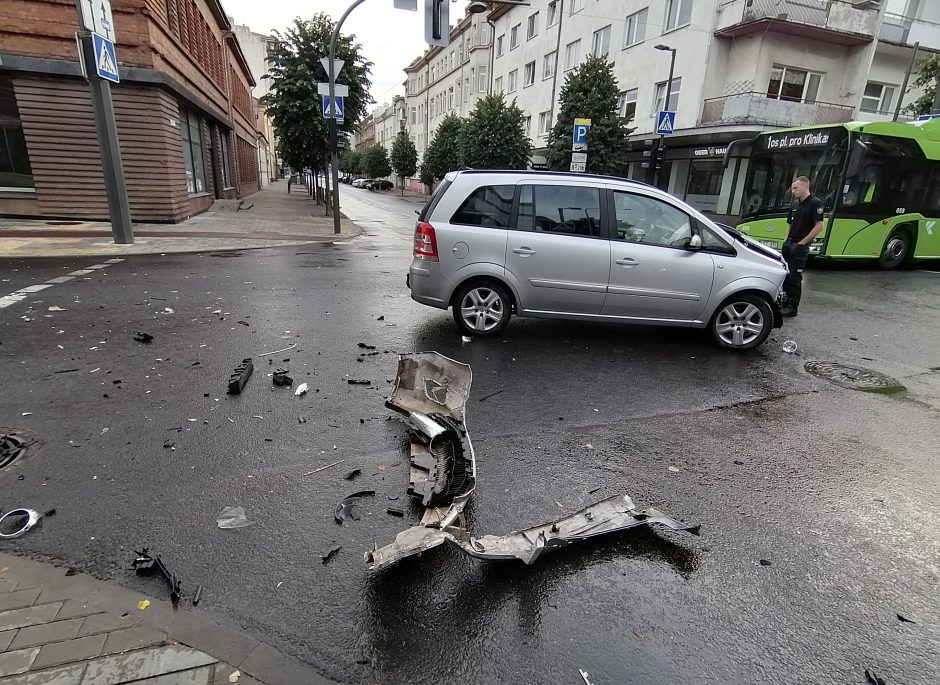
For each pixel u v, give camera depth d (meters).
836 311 8.87
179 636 2.12
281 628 2.20
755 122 21.61
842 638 2.30
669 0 25.12
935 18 26.16
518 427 4.14
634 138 27.38
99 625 2.14
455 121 46.16
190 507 2.95
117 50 14.09
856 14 22.80
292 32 21.62
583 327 7.19
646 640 2.25
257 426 3.91
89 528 2.73
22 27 13.22
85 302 7.26
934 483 3.57
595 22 29.98
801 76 24.22
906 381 5.61
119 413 4.03
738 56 23.67
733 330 6.34
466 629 2.25
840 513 3.20
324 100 16.25
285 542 2.71
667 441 4.02
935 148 13.53
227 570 2.50
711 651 2.21
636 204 6.09
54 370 4.82
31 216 14.81
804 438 4.17
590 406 4.62
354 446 3.68
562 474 3.48
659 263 6.02
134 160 15.16
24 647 2.01
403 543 2.51
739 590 2.55
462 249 6.04
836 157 12.34
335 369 5.17
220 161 27.33
